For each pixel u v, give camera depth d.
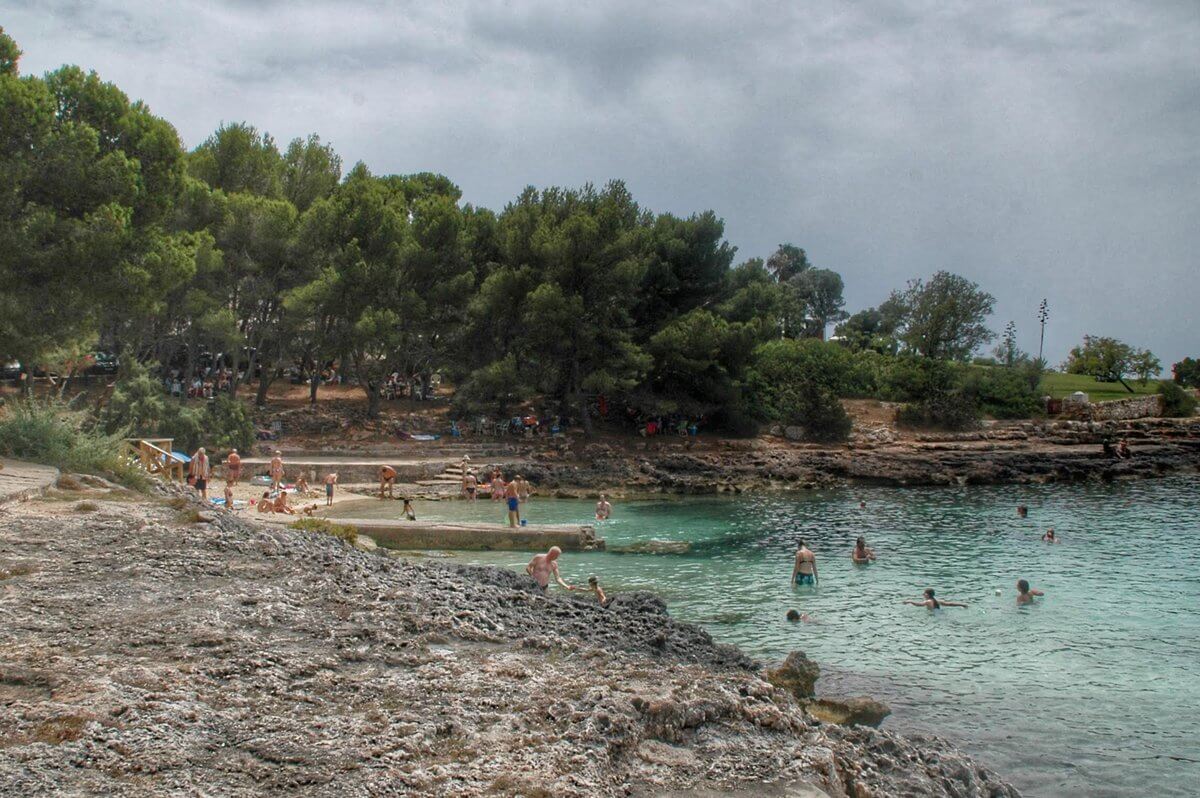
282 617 11.45
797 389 70.31
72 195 31.06
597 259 60.72
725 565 30.48
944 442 68.25
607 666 10.52
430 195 73.19
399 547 32.56
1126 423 74.12
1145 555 32.81
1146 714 16.47
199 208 54.25
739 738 8.48
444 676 9.53
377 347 60.19
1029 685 18.03
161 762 6.86
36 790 6.23
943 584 27.61
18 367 53.41
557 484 53.97
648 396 62.56
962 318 98.81
